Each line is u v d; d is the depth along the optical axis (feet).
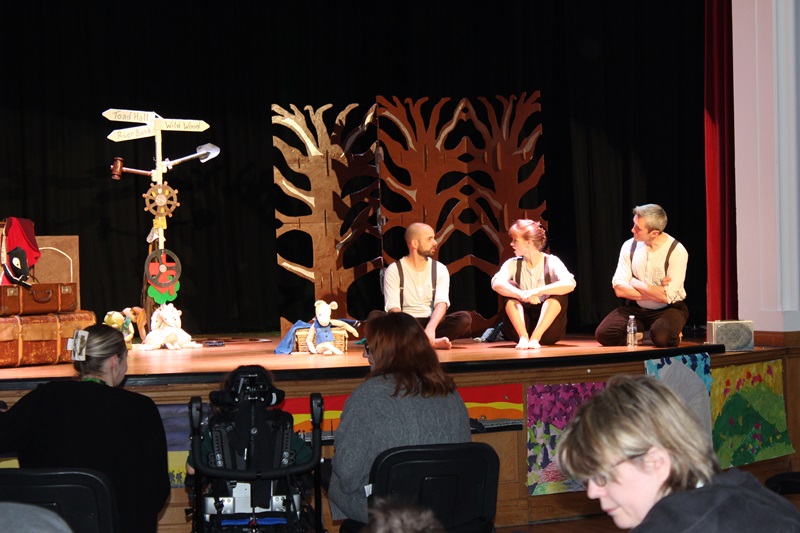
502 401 15.62
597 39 25.79
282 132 26.91
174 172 26.45
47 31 24.79
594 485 4.96
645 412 4.78
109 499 8.38
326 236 23.11
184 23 26.22
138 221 26.07
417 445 9.14
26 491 8.29
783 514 4.63
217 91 26.58
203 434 9.59
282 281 27.17
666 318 17.81
